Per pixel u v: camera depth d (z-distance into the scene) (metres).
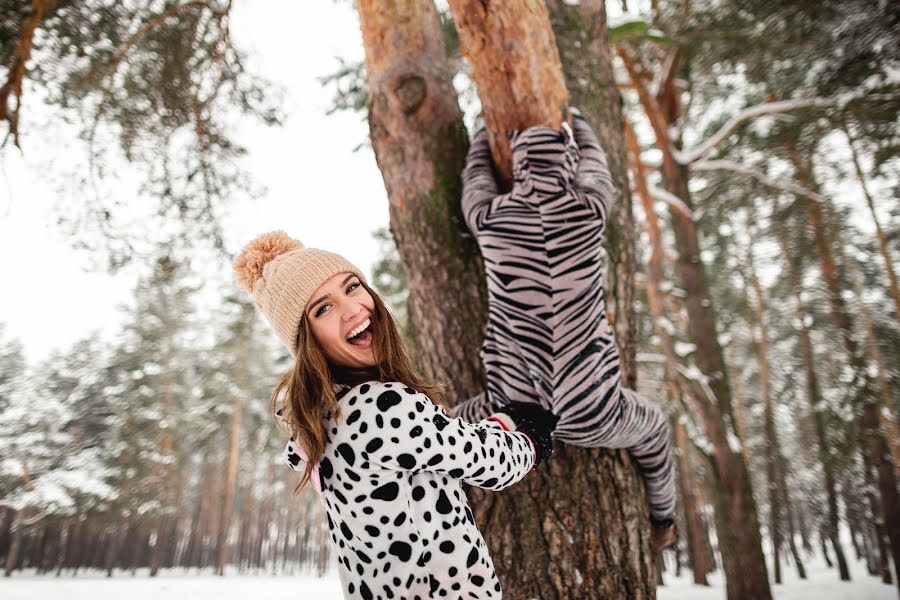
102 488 28.14
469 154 2.33
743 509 8.93
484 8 1.88
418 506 1.14
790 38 7.89
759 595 8.48
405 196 2.42
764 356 20.67
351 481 1.14
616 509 2.00
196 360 36.50
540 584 1.90
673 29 8.04
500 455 1.17
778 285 19.59
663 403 12.67
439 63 2.48
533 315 1.88
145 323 33.31
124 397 31.47
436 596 1.12
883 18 7.07
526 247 1.92
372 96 2.49
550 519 1.96
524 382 1.87
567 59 2.76
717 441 9.28
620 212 2.53
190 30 4.40
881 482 13.69
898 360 15.00
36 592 18.72
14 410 29.19
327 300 1.26
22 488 27.22
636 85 10.23
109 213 4.70
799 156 10.96
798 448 30.06
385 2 2.36
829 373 20.16
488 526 2.03
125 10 4.47
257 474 43.56
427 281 2.36
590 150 2.21
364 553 1.15
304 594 20.33
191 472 41.94
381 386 1.17
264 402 33.88
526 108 2.02
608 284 2.34
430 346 2.36
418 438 1.09
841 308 14.17
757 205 13.48
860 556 31.11
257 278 1.40
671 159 11.48
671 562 29.89
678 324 14.16
